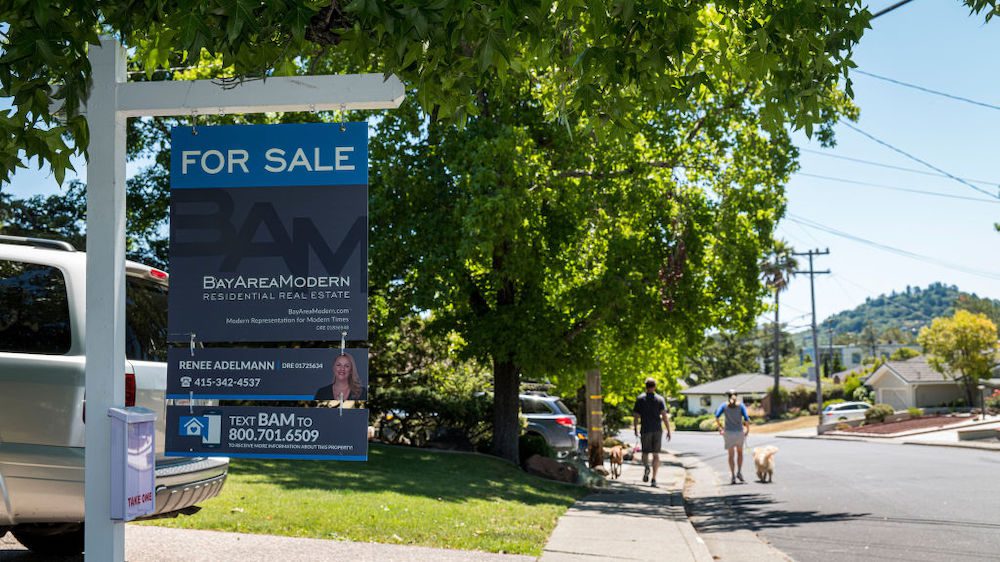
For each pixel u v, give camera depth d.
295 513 9.23
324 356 5.13
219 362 5.16
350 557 7.38
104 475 4.98
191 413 5.16
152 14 4.68
